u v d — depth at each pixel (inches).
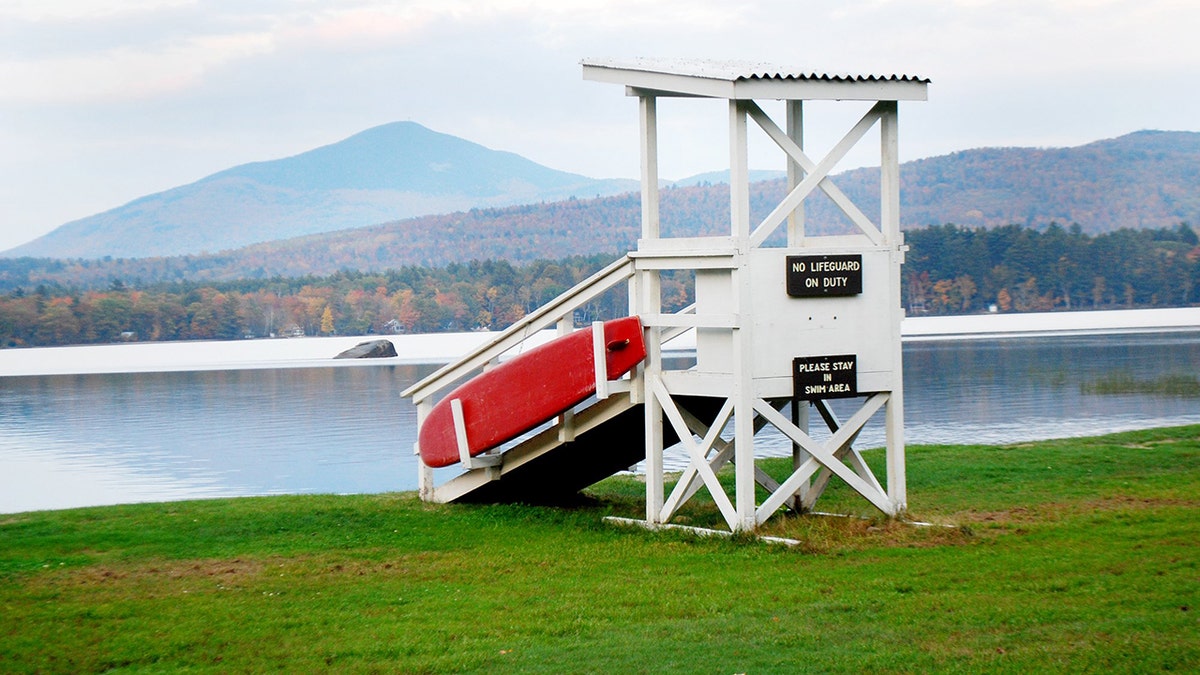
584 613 495.2
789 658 421.7
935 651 419.2
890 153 636.7
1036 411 1754.4
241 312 6328.7
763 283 608.4
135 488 1326.3
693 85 610.9
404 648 454.9
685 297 5585.6
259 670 438.0
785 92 601.3
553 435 714.8
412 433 1769.2
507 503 773.3
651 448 667.4
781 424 620.4
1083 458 861.2
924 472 827.4
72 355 4756.4
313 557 611.8
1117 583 490.3
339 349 4953.3
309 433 1819.6
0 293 7647.6
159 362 4146.2
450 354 4232.3
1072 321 5241.1
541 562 591.8
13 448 1764.3
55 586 556.1
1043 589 490.6
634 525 672.4
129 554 619.8
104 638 476.4
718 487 629.3
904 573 531.5
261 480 1350.9
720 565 568.7
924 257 6658.5
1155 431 1016.9
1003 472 814.5
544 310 708.0
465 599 524.4
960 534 601.0
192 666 445.4
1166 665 388.8
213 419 2110.0
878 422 1654.8
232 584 558.6
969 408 1827.0
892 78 620.4
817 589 511.8
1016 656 407.5
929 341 3951.8
